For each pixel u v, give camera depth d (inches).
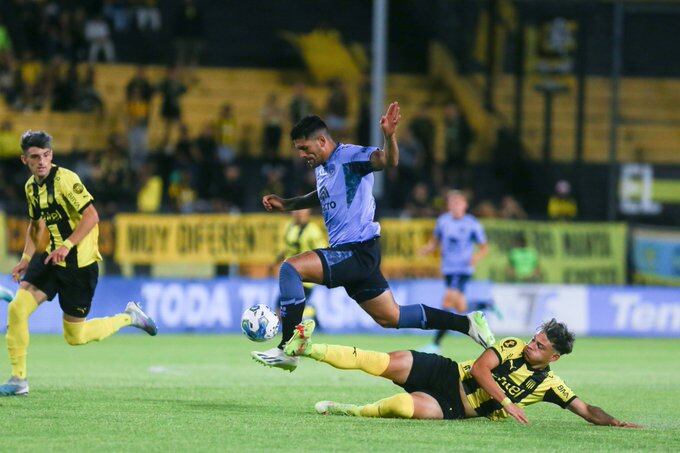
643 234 3154.5
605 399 1565.0
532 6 3521.2
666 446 1106.1
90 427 1131.3
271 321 1227.9
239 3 4269.2
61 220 1322.6
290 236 2272.4
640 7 3986.2
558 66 3528.5
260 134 3764.8
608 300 2999.5
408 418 1222.3
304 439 1078.4
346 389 1588.3
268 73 4018.2
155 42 4072.3
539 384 1209.4
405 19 4264.3
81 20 3735.2
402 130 3818.9
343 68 4013.3
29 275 1333.7
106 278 2741.1
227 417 1223.5
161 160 3341.5
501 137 3713.1
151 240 2859.3
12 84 3617.1
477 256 2361.0
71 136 3590.1
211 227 2886.3
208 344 2455.7
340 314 2854.3
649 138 3954.2
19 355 1353.3
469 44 4020.7
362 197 1250.0
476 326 1289.4
